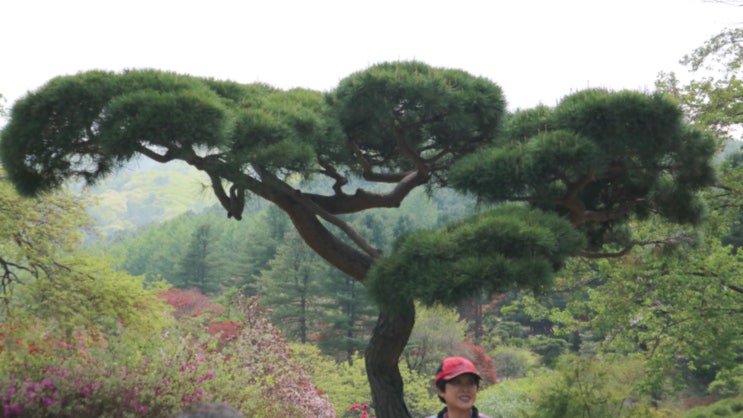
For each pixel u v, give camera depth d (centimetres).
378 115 920
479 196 878
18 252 1490
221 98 925
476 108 958
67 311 1423
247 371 1084
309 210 991
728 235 2712
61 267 1520
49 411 782
